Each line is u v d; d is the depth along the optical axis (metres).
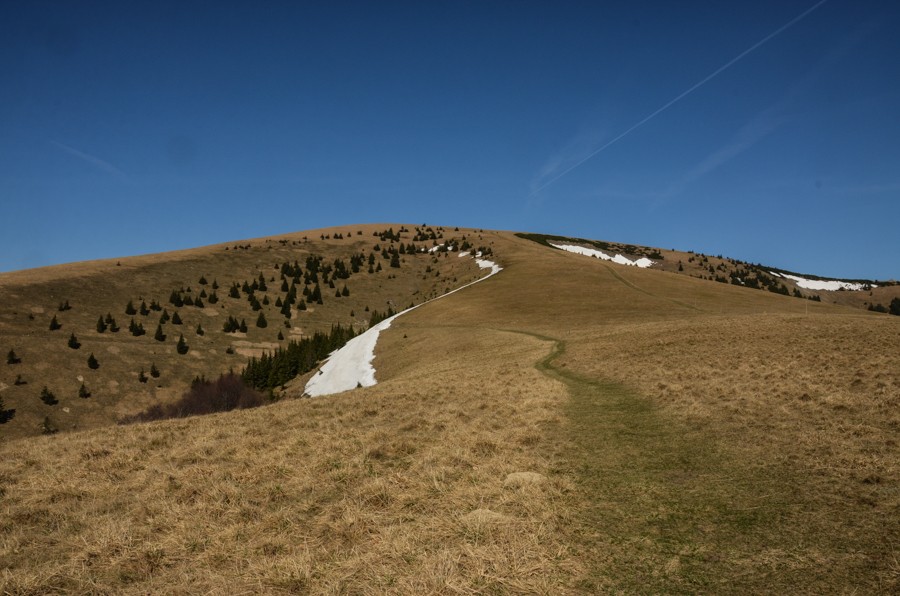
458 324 66.44
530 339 45.00
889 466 9.16
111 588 6.77
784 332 29.05
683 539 7.20
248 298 145.50
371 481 10.48
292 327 134.88
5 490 11.50
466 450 12.27
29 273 135.50
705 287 84.50
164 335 116.62
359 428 16.23
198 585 6.64
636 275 95.25
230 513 9.10
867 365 18.11
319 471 11.38
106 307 125.94
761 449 11.02
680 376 21.12
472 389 23.16
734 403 15.24
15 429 78.81
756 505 8.20
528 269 106.75
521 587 6.04
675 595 5.82
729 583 6.03
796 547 6.77
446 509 8.68
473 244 195.00
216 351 116.44
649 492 9.07
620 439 12.93
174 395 97.19
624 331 39.88
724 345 27.47
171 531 8.52
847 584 5.85
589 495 9.06
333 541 7.78
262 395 78.62
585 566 6.55
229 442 15.02
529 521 7.83
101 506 10.09
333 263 187.62
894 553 6.39
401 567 6.66
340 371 61.88
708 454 11.06
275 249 198.38
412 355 53.22
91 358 98.12
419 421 16.33
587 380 23.92
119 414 88.69
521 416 16.27
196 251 186.50
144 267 156.38
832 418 12.75
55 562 7.64
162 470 12.38
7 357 93.44
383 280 170.75
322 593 6.15
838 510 7.77
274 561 7.10
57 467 13.31
